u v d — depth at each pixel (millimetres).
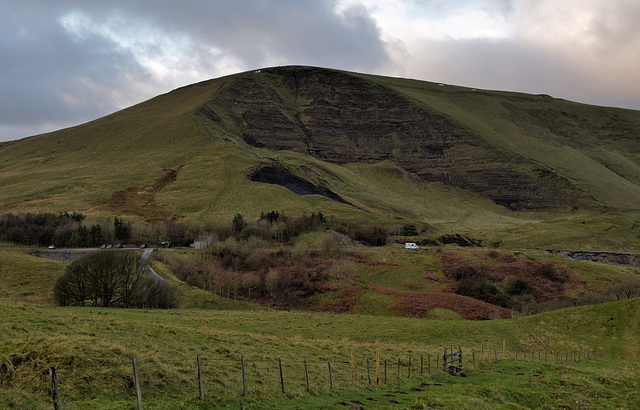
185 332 36906
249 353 32656
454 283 122938
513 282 123500
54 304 72875
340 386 26328
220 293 101250
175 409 18688
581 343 55125
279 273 114000
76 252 123438
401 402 23344
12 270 92750
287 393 23234
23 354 20234
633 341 53500
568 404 26094
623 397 28266
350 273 117938
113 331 31406
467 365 36531
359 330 59219
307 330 57094
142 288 75062
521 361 39594
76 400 18062
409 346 48031
